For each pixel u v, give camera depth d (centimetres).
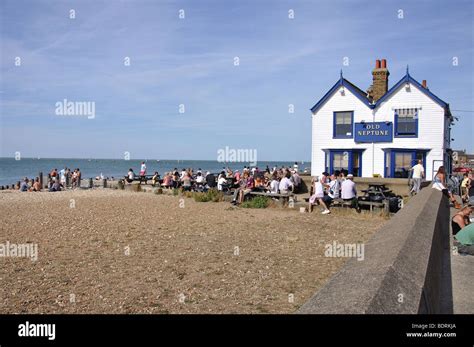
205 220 1541
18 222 1543
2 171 9638
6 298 712
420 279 356
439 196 1180
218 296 709
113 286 771
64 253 1037
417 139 2539
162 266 907
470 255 801
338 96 2739
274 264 915
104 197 2569
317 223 1445
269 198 2008
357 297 283
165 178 3175
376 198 1725
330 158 2766
